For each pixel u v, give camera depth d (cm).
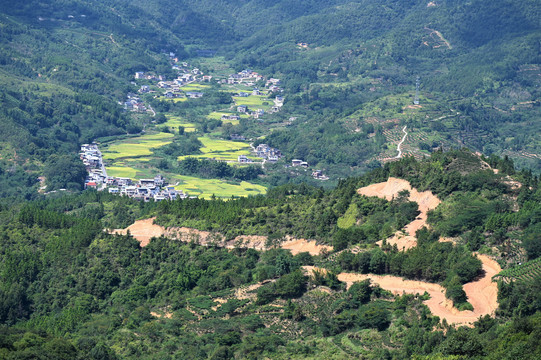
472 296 18775
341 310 19975
